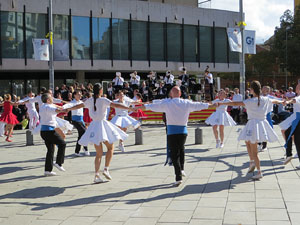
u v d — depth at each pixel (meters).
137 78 23.58
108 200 6.11
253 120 7.12
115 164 9.36
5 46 26.77
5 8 26.58
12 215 5.54
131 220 5.09
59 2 28.20
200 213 5.25
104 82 24.14
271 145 11.78
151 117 21.02
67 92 19.70
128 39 30.70
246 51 20.92
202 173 7.88
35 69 27.58
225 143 12.68
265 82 62.84
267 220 4.86
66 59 21.05
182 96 22.28
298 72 52.03
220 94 11.52
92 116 7.35
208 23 34.09
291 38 53.47
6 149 12.94
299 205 5.45
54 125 8.27
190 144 12.62
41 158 10.80
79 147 10.84
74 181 7.65
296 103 7.69
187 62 33.19
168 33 32.31
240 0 21.73
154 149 11.84
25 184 7.53
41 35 27.84
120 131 7.53
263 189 6.40
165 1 36.03
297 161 8.88
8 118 15.01
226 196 6.05
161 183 7.14
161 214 5.28
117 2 30.12
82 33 29.08
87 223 5.05
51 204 6.04
